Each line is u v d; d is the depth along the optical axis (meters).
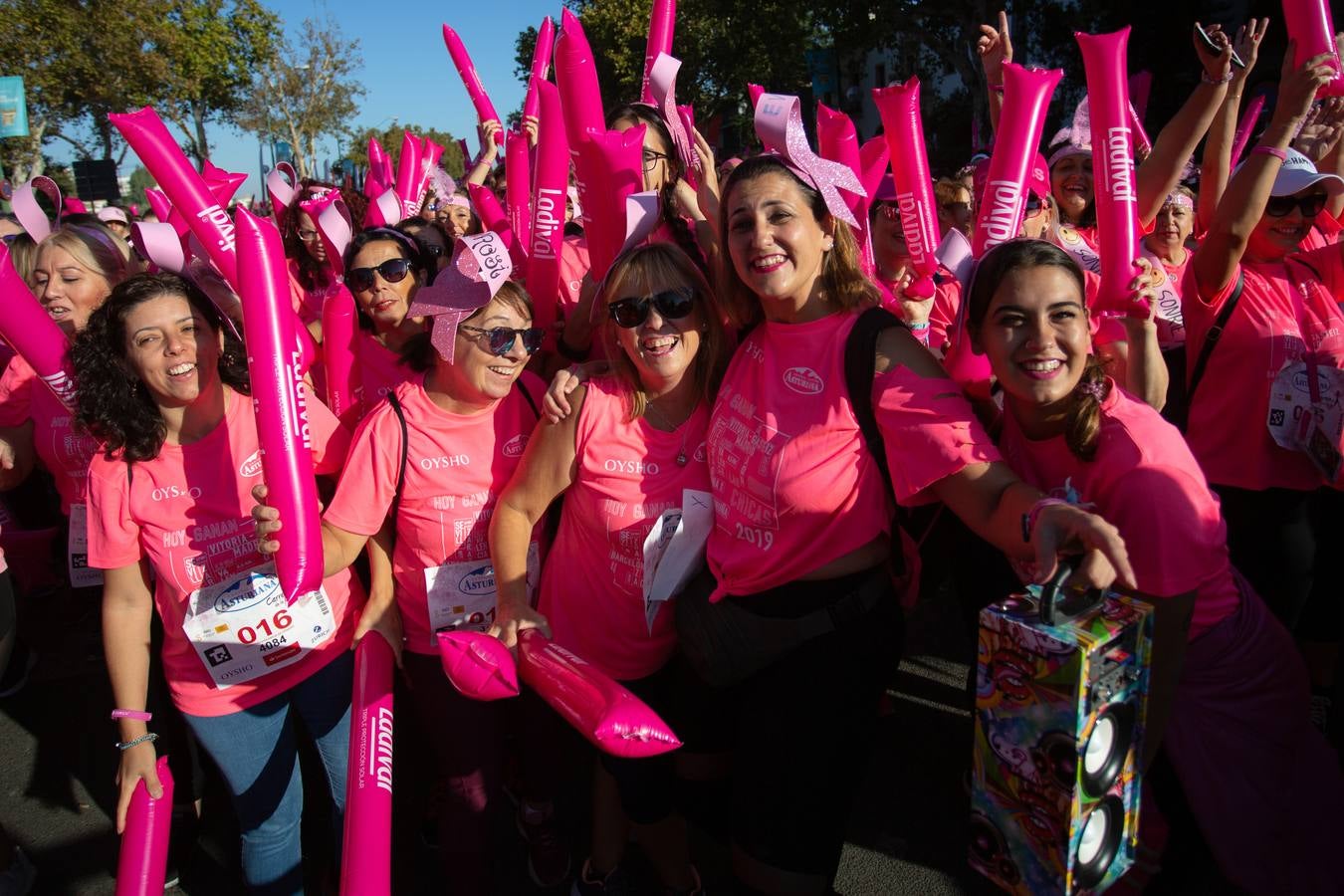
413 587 2.38
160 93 28.86
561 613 2.38
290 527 1.94
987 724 1.61
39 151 27.91
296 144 35.03
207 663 2.21
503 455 2.39
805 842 2.03
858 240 2.67
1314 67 2.54
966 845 2.87
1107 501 1.81
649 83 2.74
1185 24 14.70
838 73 22.95
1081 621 1.53
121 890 2.05
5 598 2.67
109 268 3.39
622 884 2.65
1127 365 2.24
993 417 2.13
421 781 3.04
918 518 2.08
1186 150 2.76
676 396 2.26
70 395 2.58
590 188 2.53
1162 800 2.12
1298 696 2.04
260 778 2.33
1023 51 19.73
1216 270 2.85
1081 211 3.85
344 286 2.67
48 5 25.02
